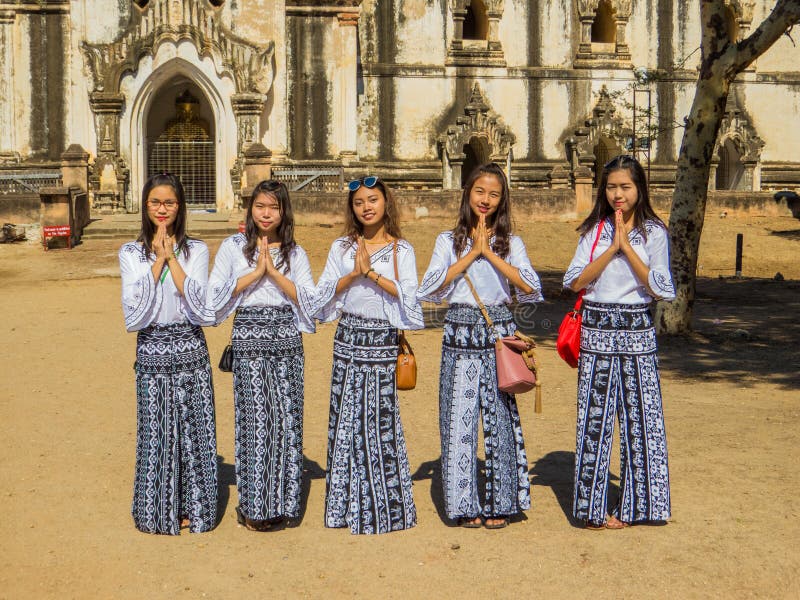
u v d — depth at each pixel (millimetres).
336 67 35312
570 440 8547
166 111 35125
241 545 6281
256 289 6531
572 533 6375
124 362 12023
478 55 37750
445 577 5715
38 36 34344
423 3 37156
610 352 6391
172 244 6414
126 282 6457
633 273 6367
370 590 5566
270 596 5516
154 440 6438
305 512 6887
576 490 6477
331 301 6512
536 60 38562
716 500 6910
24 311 16484
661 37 39594
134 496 6566
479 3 38281
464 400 6406
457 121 37344
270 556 6082
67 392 10430
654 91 39562
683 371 11461
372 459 6402
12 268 22547
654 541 6199
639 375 6383
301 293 6492
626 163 6375
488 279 6414
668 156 39906
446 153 37281
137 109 33469
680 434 8594
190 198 35438
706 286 20188
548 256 26141
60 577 5816
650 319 6480
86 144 33625
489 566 5855
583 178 32656
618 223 6320
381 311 6434
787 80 40719
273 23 33938
